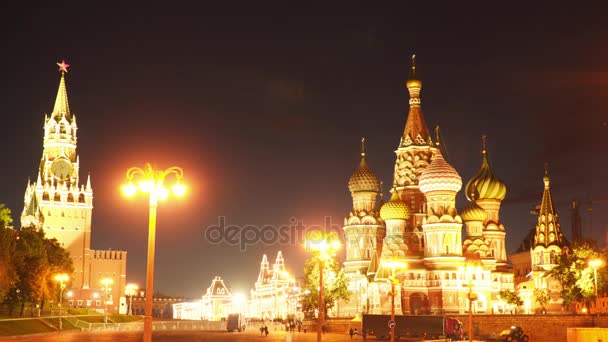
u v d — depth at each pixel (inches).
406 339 4977.9
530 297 7308.1
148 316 1923.0
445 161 6899.6
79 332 6028.5
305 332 6491.1
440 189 6781.5
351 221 7559.1
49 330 5940.0
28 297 6309.1
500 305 6963.6
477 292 6697.8
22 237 6486.2
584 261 5664.4
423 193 7234.3
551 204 7303.2
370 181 7628.0
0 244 5152.6
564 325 5113.2
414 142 7460.6
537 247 7194.9
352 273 7401.6
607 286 5541.3
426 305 6609.3
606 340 3287.4
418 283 6628.9
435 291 6579.7
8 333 5137.8
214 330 7618.1
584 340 3348.9
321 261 2842.0
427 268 6663.4
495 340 4916.3
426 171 6889.8
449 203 6791.3
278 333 6353.3
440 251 6673.2
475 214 7219.5
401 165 7465.6
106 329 6815.9
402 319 4886.8
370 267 6904.5
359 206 7642.7
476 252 6948.8
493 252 7514.8
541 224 7263.8
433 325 4842.5
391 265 4330.7
